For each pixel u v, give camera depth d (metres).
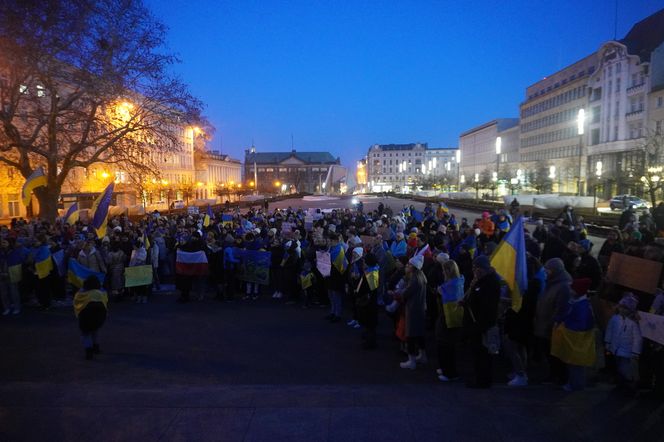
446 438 5.16
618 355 6.50
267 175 184.00
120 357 8.91
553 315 6.71
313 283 12.69
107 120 25.09
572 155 78.81
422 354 8.48
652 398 6.27
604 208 43.81
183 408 6.03
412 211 26.20
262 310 12.58
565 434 5.24
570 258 11.01
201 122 26.20
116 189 35.09
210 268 13.89
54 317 12.00
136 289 13.53
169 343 9.74
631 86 63.16
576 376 6.62
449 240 13.30
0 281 12.26
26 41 19.23
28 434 5.39
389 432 5.30
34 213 41.78
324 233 15.68
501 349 8.95
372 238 13.61
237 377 7.87
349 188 101.88
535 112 94.88
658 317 6.17
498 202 51.97
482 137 127.31
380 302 11.58
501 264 7.20
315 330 10.64
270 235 14.84
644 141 56.69
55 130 23.22
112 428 5.50
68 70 21.84
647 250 7.77
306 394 6.61
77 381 7.77
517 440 5.11
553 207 40.88
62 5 19.89
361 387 7.03
